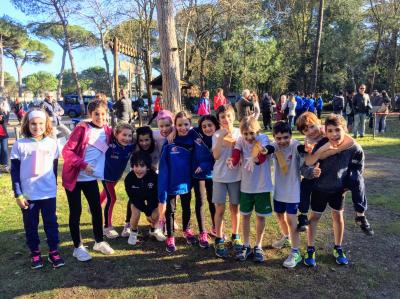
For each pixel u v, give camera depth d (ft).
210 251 13.23
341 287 10.69
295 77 121.08
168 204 13.16
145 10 71.87
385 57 117.29
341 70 115.03
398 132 48.21
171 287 10.85
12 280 11.36
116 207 18.20
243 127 11.77
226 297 10.30
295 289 10.62
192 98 83.56
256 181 12.01
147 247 13.66
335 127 10.87
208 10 76.13
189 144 13.21
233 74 105.09
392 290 10.53
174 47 25.61
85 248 13.05
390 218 16.08
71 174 12.17
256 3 81.10
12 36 151.53
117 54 39.78
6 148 27.43
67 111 98.27
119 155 13.98
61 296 10.47
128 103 39.60
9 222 16.22
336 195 11.71
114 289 10.80
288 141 11.69
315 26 114.52
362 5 109.70
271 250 13.14
